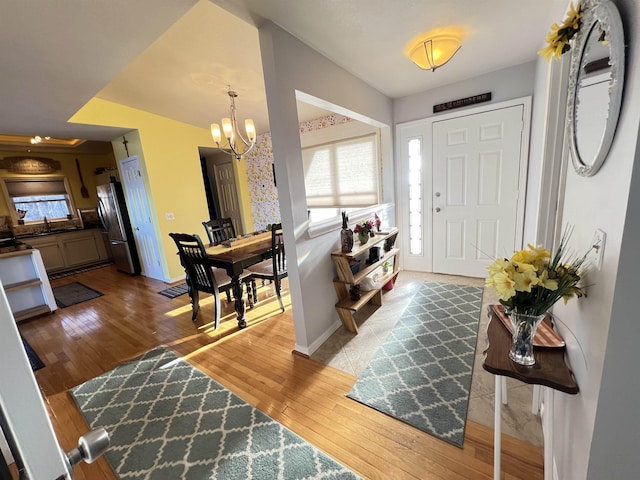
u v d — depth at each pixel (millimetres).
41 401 362
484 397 1639
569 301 1062
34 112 2744
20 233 5395
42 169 5594
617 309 630
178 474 1336
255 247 2922
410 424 1499
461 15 1766
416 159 3486
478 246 3316
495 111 2896
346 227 2428
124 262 4879
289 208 1931
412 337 2289
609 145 689
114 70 2193
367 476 1255
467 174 3195
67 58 1948
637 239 589
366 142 3734
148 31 1755
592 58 810
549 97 1846
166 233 4160
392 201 3672
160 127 4008
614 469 705
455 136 3170
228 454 1416
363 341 2299
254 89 3115
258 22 1687
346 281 2354
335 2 1548
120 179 4480
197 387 1916
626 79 615
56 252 5438
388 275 3004
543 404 1397
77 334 2807
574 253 1039
